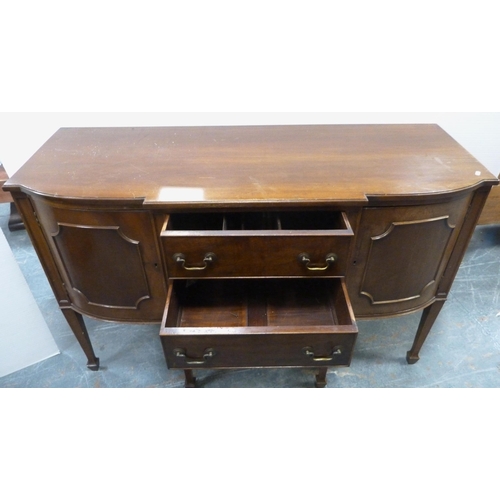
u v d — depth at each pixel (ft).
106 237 3.16
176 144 3.91
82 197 2.91
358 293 3.66
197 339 2.92
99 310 3.77
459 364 4.59
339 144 3.90
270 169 3.36
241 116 4.66
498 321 5.14
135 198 2.90
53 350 4.72
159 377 4.49
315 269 3.00
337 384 4.38
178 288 3.58
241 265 2.98
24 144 4.61
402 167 3.39
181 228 3.84
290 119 4.71
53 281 3.76
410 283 3.64
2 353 4.33
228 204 2.87
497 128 5.12
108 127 4.37
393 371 4.52
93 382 4.43
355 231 3.19
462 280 5.82
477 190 3.24
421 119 4.88
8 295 4.02
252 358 3.12
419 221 3.15
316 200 2.89
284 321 3.62
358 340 4.93
